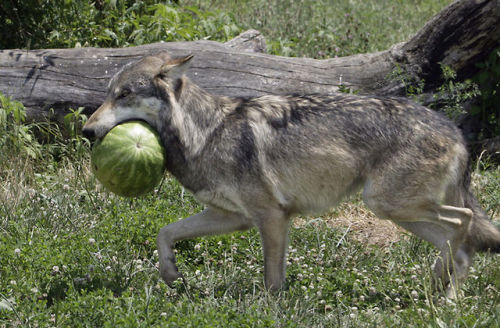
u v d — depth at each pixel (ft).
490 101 51.16
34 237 34.14
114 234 35.29
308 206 31.30
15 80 46.75
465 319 27.02
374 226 41.37
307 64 50.19
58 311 26.63
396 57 50.31
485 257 34.47
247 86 48.06
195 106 30.14
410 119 30.71
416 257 35.76
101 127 28.81
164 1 61.05
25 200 39.68
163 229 31.24
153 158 28.71
